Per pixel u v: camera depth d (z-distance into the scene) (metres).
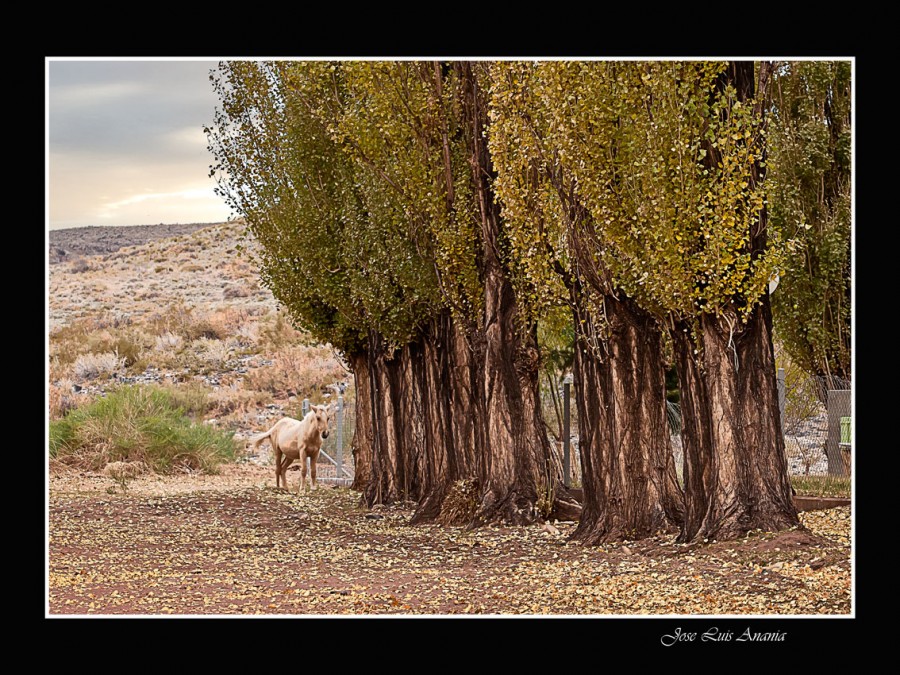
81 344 79.75
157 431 44.41
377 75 24.42
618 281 19.44
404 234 27.20
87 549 23.47
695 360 18.55
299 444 37.09
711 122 17.47
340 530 26.55
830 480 27.53
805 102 32.31
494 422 24.89
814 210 31.89
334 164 31.52
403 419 31.62
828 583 14.87
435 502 27.12
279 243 33.41
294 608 15.80
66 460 41.66
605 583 16.36
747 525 17.91
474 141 24.44
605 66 18.05
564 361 35.31
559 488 25.22
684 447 18.84
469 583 17.53
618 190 18.31
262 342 80.50
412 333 28.70
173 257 105.94
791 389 31.34
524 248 21.02
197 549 23.56
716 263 17.31
